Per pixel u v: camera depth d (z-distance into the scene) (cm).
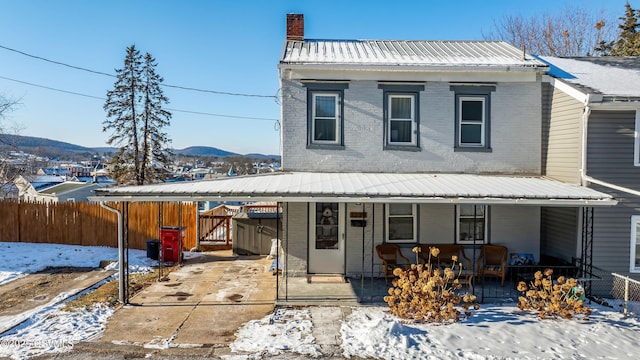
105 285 1273
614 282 1205
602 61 1608
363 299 1119
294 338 873
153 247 1641
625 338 883
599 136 1195
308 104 1365
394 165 1382
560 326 942
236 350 819
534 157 1387
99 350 816
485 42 1781
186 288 1235
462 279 1280
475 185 1185
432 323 959
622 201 1204
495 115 1384
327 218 1348
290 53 1485
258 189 1078
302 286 1230
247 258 1677
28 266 1498
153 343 848
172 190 1071
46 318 981
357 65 1333
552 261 1322
